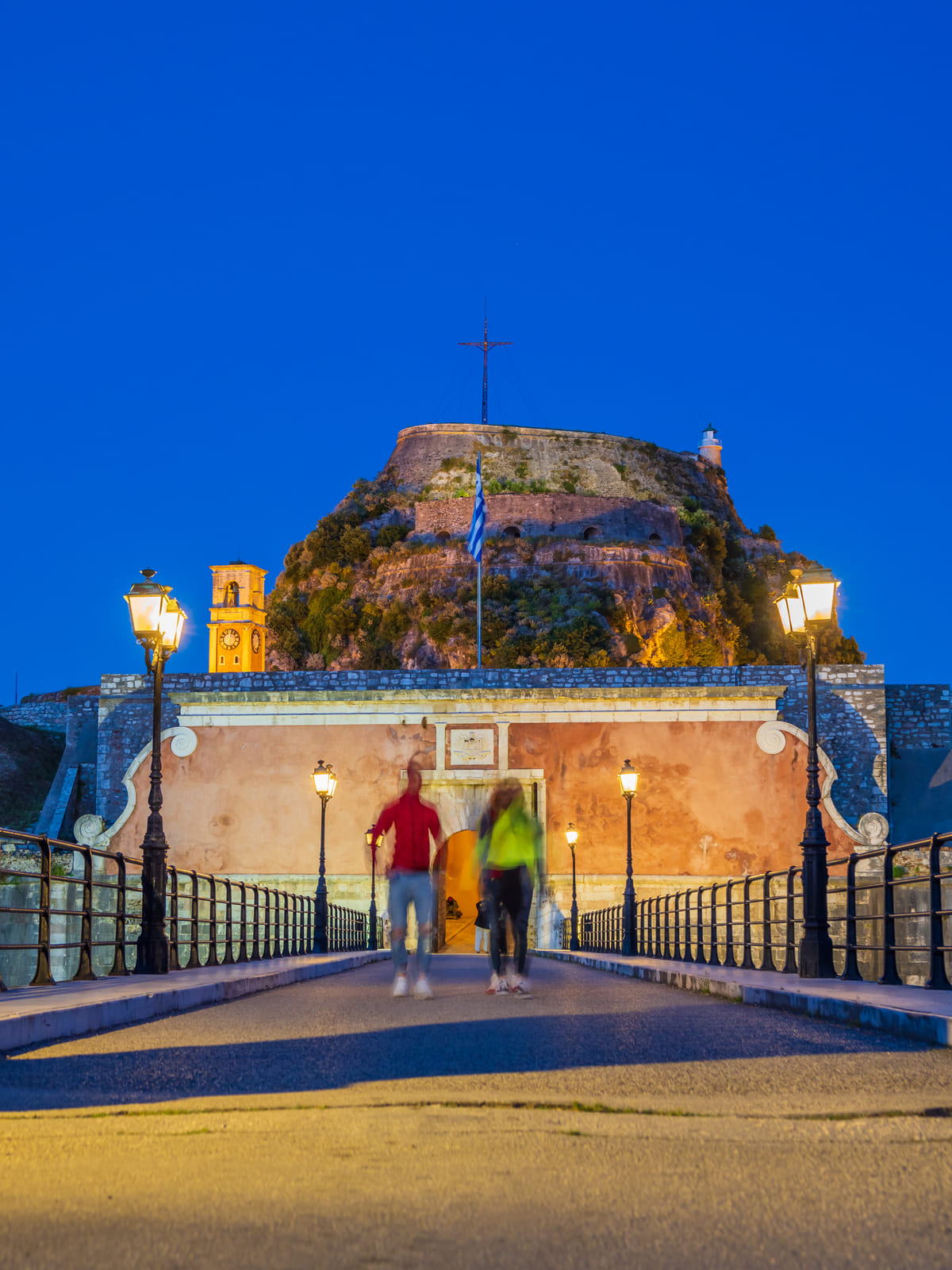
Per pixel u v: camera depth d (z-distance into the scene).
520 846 13.98
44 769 61.97
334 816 47.25
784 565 139.88
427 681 49.44
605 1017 10.77
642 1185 4.36
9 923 46.41
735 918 45.59
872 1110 5.75
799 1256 3.54
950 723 51.00
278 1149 4.91
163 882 16.19
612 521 124.31
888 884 12.83
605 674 48.97
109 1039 8.99
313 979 18.88
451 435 137.38
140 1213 3.98
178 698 47.94
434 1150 4.90
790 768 46.44
